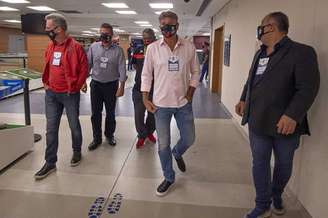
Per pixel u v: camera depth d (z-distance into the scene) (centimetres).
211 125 509
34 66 981
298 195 246
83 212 231
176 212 235
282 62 192
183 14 984
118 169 315
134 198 255
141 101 370
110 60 351
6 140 306
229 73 609
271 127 200
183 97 251
